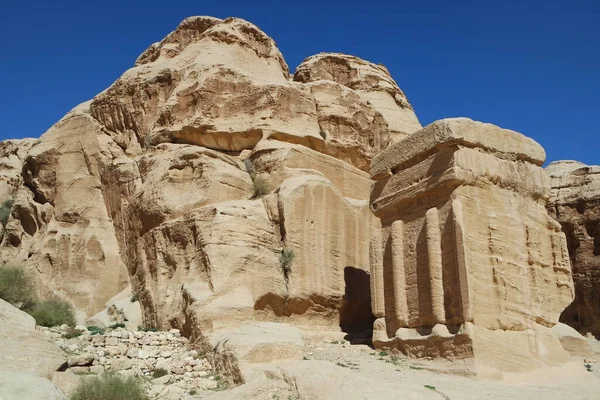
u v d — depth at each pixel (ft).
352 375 40.40
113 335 49.19
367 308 66.59
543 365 50.96
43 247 75.97
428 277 51.93
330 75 99.91
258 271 56.90
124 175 73.26
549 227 57.57
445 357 48.80
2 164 90.53
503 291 50.78
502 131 55.77
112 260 72.69
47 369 40.04
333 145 74.02
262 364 43.88
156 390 41.34
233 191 63.93
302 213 61.98
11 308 43.65
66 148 80.53
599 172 83.46
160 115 71.77
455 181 51.21
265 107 70.64
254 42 84.12
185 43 85.30
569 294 56.75
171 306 56.85
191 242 58.65
